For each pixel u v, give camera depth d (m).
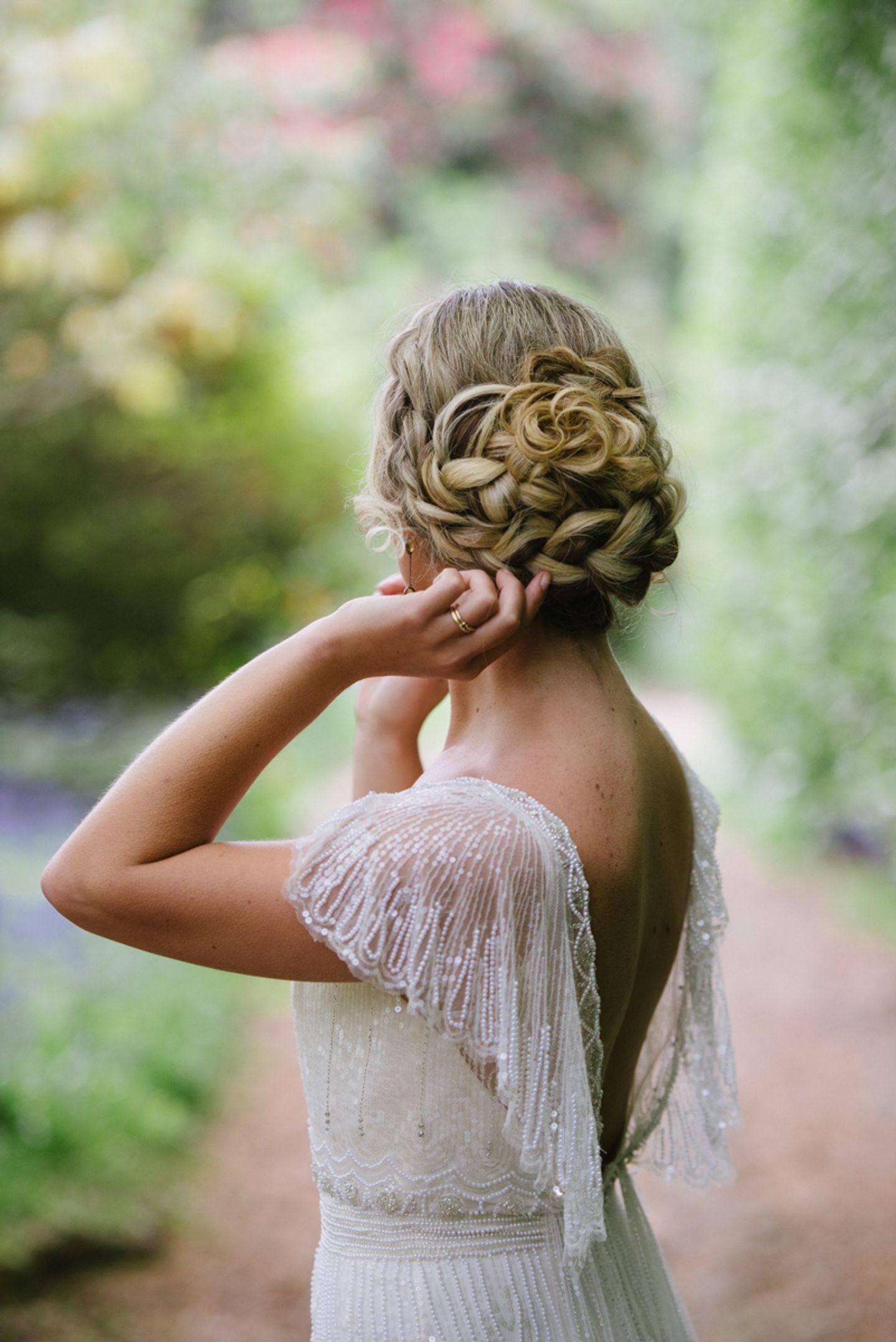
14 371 7.18
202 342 7.10
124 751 7.25
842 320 6.47
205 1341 2.83
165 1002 4.45
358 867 1.10
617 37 16.17
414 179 15.09
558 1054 1.12
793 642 7.20
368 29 14.26
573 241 16.77
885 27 5.86
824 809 7.14
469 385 1.23
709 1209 3.58
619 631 1.40
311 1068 1.28
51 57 6.27
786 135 7.11
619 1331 1.31
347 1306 1.25
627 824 1.21
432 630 1.15
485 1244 1.23
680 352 10.32
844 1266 3.18
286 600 8.63
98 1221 3.17
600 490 1.19
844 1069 4.50
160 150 7.15
